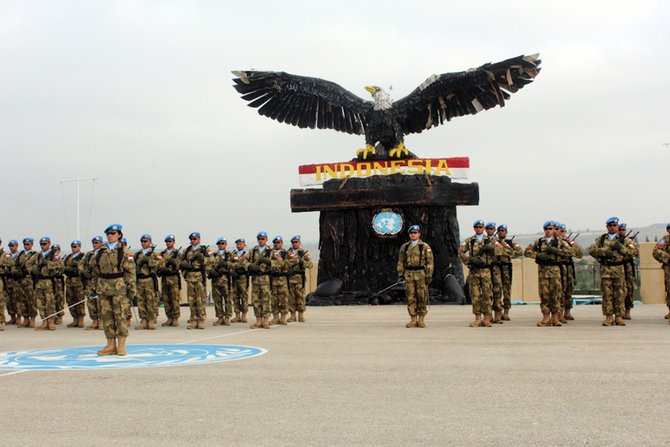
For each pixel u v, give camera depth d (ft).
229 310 64.39
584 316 66.33
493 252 56.13
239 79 89.25
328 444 19.99
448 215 90.74
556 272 55.42
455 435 20.74
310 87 90.74
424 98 89.40
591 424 21.80
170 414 24.04
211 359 38.01
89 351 43.98
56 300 66.28
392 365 34.60
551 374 31.12
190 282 60.70
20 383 30.66
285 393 27.58
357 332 53.36
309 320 67.26
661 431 20.85
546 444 19.67
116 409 24.98
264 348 43.21
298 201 91.56
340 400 26.05
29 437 21.12
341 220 92.22
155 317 61.05
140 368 34.81
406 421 22.58
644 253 88.28
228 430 21.70
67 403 26.13
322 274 93.25
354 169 91.20
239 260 65.36
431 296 88.17
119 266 40.34
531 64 81.35
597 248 55.36
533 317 66.28
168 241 64.34
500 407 24.41
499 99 86.84
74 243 67.51
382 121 90.17
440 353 39.14
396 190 88.79
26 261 65.67
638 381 29.12
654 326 54.80
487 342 44.50
